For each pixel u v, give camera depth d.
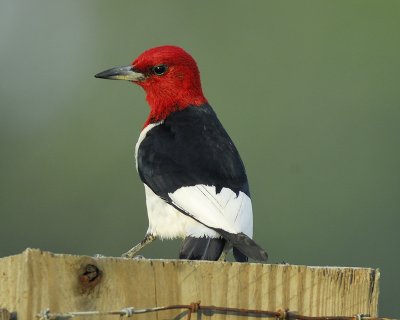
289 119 15.88
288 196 15.28
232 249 8.99
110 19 17.17
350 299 7.45
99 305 6.82
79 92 16.77
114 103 16.41
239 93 16.14
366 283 7.49
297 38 16.39
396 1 16.48
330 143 15.71
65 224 15.65
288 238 15.02
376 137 15.78
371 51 16.36
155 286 6.98
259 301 7.24
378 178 15.42
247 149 15.65
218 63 16.36
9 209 15.79
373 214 15.15
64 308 6.73
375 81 16.17
